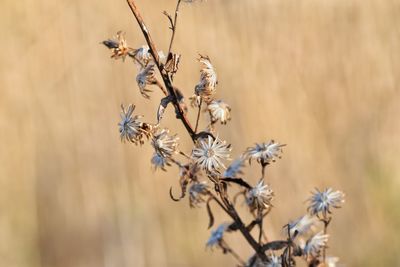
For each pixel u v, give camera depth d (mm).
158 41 8625
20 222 8344
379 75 8930
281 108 8555
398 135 8641
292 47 8836
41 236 8484
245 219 7152
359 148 8578
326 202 3031
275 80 8648
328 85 8797
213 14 8812
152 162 2916
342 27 9016
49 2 8820
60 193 8578
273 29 8875
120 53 2828
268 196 2963
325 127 8648
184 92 8312
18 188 8461
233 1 8906
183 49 8547
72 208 8539
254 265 3047
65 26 8781
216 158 2795
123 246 8344
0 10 8727
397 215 8250
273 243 3014
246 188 3098
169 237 8367
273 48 8797
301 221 3090
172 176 8602
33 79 8664
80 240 8484
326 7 9047
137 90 8500
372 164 8539
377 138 8656
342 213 8195
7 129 8500
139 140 2799
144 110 8312
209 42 8633
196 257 8133
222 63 8570
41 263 8398
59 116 8648
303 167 8336
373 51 8969
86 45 8750
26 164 8523
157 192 8562
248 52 8703
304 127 8531
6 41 8672
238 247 7699
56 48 8734
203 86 2871
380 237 8117
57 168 8617
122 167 8625
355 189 8391
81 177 8602
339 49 8953
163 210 8484
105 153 8625
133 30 8734
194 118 7945
